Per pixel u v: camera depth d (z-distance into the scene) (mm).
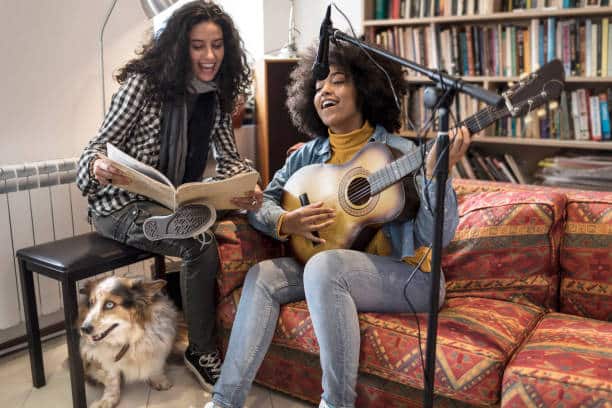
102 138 1909
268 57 3428
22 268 1921
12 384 2070
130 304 1824
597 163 2877
